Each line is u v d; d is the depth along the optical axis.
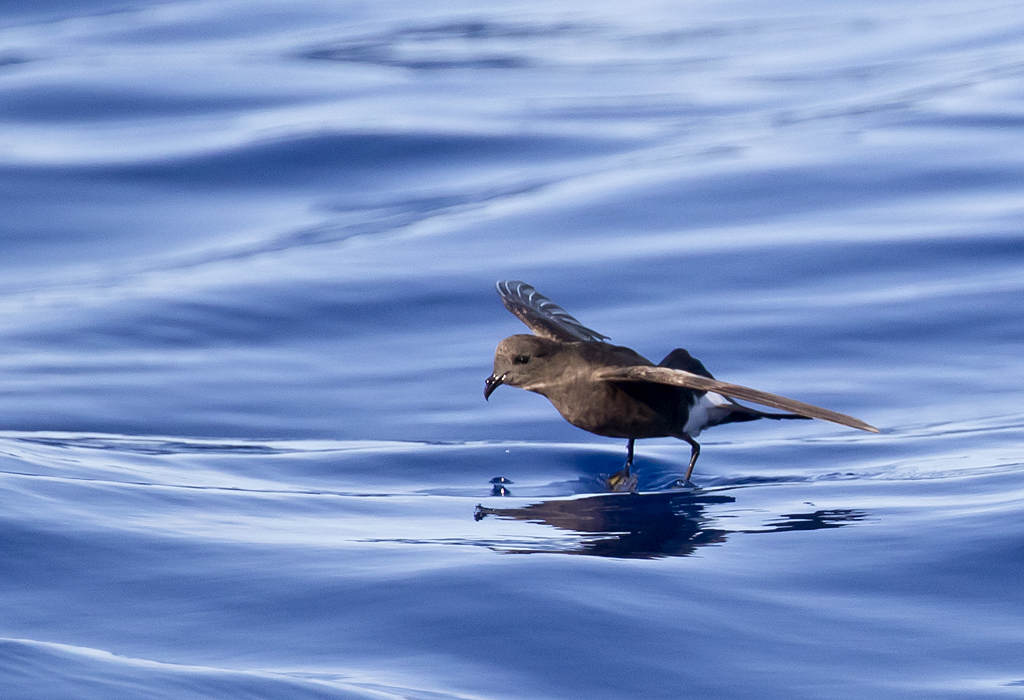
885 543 8.54
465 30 36.72
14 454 10.75
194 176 22.44
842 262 16.61
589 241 18.12
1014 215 17.80
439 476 11.13
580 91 28.80
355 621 7.14
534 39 35.38
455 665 6.63
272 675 6.40
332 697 6.15
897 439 11.62
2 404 13.23
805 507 9.60
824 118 24.31
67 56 31.95
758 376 13.62
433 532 9.05
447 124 25.20
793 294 15.77
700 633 7.09
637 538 8.90
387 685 6.35
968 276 15.88
